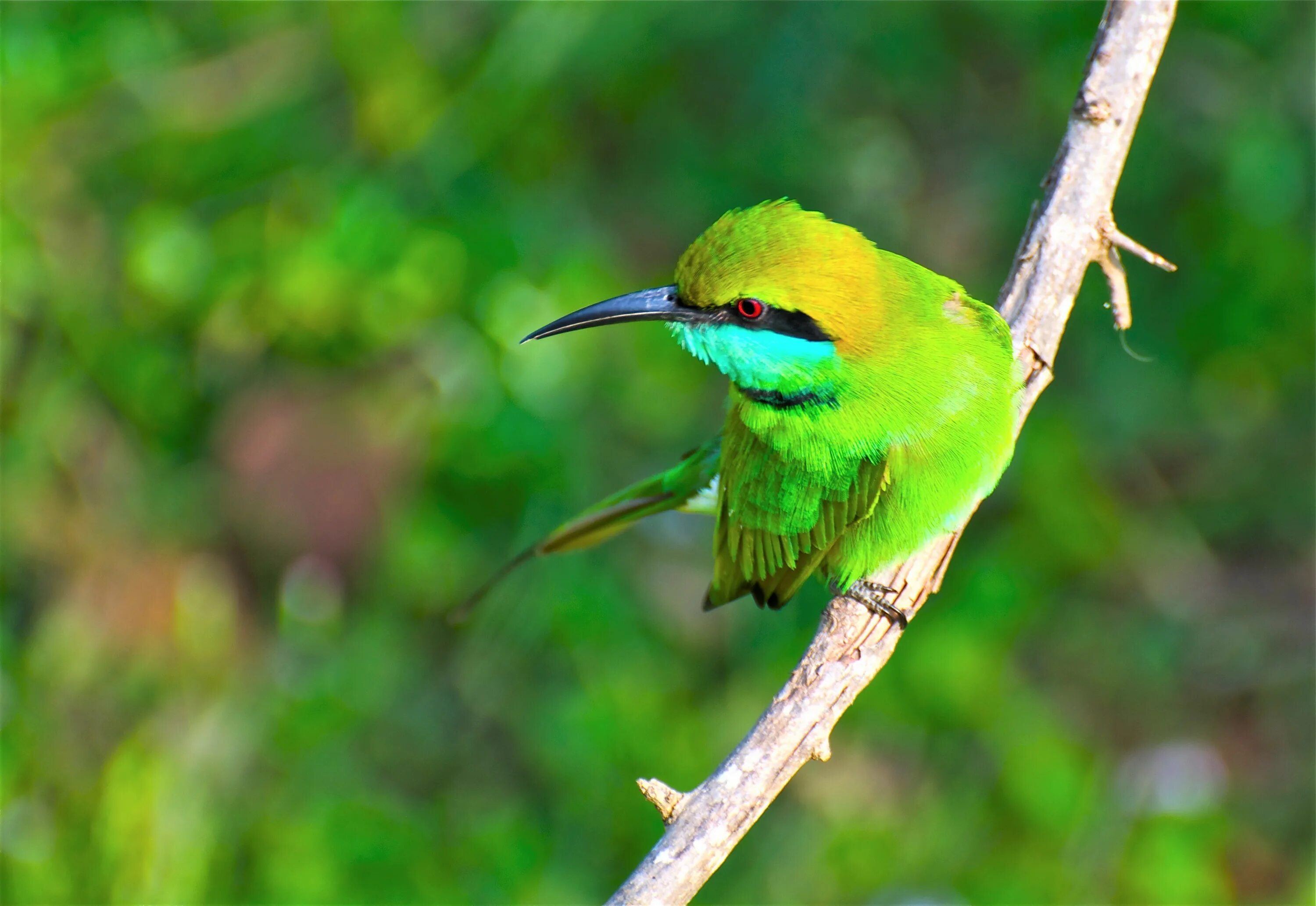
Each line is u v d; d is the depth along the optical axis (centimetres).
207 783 1116
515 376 1127
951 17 1233
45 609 1170
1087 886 1165
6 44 1120
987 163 1264
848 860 1161
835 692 635
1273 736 1327
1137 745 1323
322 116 1201
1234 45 1220
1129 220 1252
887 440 744
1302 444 1368
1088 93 731
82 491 1148
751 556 845
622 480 1218
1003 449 746
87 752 1125
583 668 1179
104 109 1188
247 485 1113
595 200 1238
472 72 1159
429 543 1175
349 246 1090
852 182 1260
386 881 1087
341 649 1183
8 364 1148
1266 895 1266
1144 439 1374
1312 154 1218
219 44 1216
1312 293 1233
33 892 1076
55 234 1162
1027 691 1216
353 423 1114
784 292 710
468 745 1202
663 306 733
